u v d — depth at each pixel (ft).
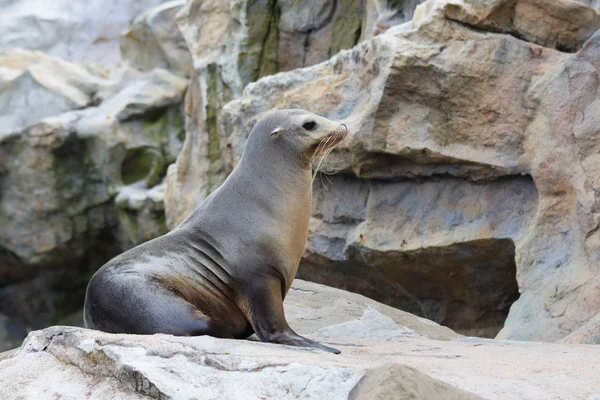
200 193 88.33
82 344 29.45
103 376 28.30
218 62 88.74
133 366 27.14
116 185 107.24
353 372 25.23
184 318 34.01
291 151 38.29
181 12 93.86
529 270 56.39
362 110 64.64
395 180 65.10
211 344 29.19
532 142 58.65
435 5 61.72
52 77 111.14
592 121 55.52
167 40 111.34
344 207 68.64
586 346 37.47
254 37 87.15
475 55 60.64
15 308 115.14
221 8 90.63
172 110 109.60
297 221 38.19
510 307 62.34
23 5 124.67
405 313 53.88
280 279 37.42
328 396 24.85
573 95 56.90
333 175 69.51
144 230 105.91
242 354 28.04
